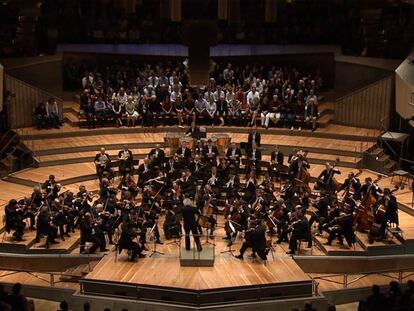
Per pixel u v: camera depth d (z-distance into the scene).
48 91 27.03
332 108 26.92
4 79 23.95
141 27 29.59
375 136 24.23
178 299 15.07
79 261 17.05
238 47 29.23
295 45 29.20
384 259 17.22
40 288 15.89
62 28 28.89
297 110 25.30
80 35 29.19
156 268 16.16
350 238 17.36
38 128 24.84
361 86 26.45
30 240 17.48
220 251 17.28
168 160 21.59
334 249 17.28
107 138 24.86
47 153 23.33
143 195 18.22
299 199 19.38
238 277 15.66
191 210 16.52
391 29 26.83
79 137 24.83
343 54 27.95
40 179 21.56
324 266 17.08
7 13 27.62
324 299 15.45
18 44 26.95
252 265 16.39
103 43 29.30
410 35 25.94
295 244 17.22
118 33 29.36
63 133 24.64
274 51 28.95
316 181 20.45
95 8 29.48
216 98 25.72
